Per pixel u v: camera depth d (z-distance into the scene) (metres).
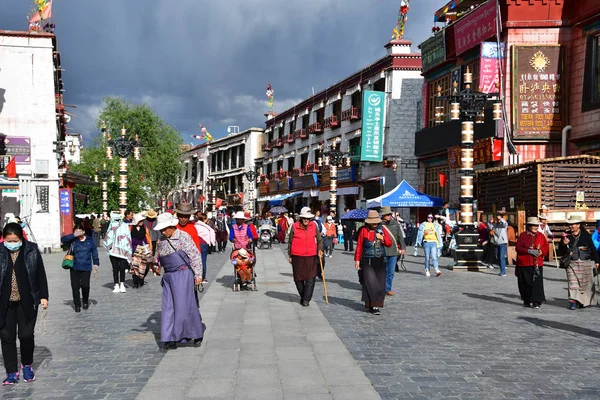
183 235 6.88
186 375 5.52
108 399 4.83
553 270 16.34
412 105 33.34
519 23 21.69
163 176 50.81
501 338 7.30
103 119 48.53
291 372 5.62
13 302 5.42
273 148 56.44
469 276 15.14
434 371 5.68
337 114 43.06
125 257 11.96
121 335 7.54
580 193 18.50
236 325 8.20
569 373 5.63
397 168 33.19
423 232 15.11
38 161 26.05
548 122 21.48
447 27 26.00
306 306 10.02
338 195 41.81
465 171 17.06
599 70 19.97
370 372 5.65
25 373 5.42
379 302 9.02
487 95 16.95
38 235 25.86
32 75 26.25
